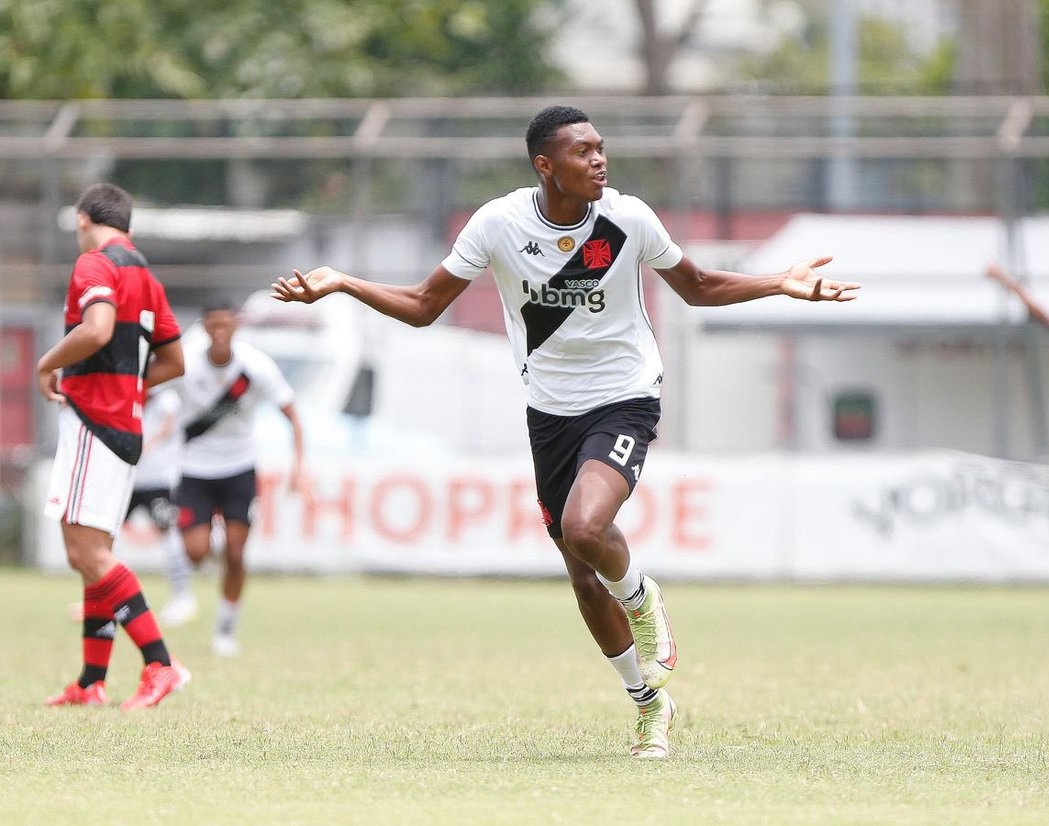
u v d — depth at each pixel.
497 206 22.27
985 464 64.69
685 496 65.31
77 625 46.69
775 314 69.12
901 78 139.88
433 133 69.81
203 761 21.80
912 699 30.11
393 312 22.50
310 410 68.75
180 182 70.88
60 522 28.62
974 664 37.12
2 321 71.44
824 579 65.00
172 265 71.25
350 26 89.38
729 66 158.25
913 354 74.44
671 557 65.25
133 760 21.86
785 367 74.75
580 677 34.12
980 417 74.12
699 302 22.89
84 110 71.12
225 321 39.66
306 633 45.19
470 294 70.38
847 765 21.64
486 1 105.38
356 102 70.44
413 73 99.19
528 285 22.16
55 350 27.47
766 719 27.00
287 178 70.62
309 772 20.84
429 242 69.75
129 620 28.55
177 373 29.28
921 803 18.75
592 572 22.55
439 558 66.00
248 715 27.22
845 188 69.38
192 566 40.72
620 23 152.00
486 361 70.06
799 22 160.75
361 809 18.17
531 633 45.38
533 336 22.45
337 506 66.44
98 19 86.31
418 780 20.19
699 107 69.00
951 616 51.47
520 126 69.69
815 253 69.12
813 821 17.50
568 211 21.84
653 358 22.70
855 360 74.88
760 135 68.69
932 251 68.62
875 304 68.81
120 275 28.16
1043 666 36.69
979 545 64.50
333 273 22.34
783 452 74.50
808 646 41.66
